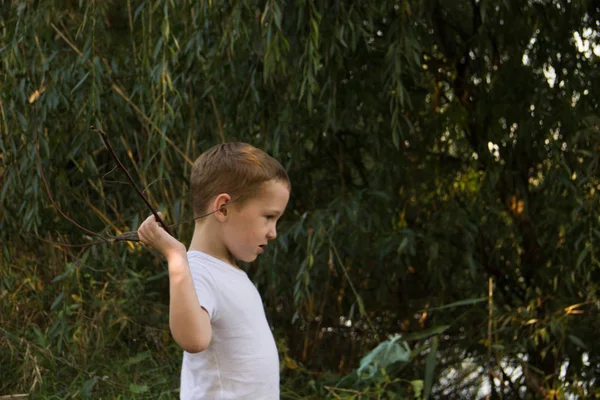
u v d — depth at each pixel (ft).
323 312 15.76
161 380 13.01
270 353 7.06
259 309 7.14
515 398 15.03
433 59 14.60
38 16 12.71
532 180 15.21
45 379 12.67
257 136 14.02
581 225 13.15
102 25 12.85
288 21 12.23
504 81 13.89
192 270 6.85
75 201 14.38
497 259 14.88
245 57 12.96
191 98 13.43
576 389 14.10
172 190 13.70
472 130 14.78
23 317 14.28
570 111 13.30
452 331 15.60
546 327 13.60
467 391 15.39
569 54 13.46
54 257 14.42
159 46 11.88
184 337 6.18
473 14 14.10
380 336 15.94
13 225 14.07
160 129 12.69
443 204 14.89
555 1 13.42
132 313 14.34
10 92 12.95
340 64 12.24
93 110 12.59
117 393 12.74
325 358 15.78
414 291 15.85
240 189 7.05
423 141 14.58
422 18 13.74
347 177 14.79
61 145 13.88
